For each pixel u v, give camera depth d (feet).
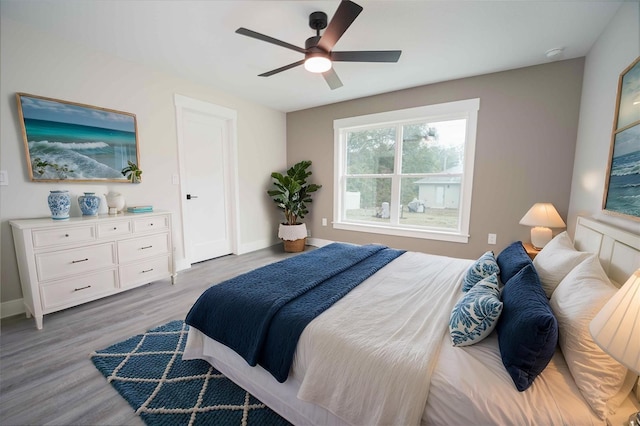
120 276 8.53
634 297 2.56
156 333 6.82
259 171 15.05
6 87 7.21
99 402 4.71
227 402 4.73
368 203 13.98
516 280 4.20
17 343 6.33
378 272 6.60
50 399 4.75
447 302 4.93
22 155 7.54
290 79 11.05
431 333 3.90
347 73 10.20
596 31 7.23
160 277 9.64
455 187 11.65
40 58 7.66
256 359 4.29
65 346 6.24
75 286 7.56
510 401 2.91
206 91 11.94
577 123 8.92
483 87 10.32
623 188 5.26
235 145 13.55
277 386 4.42
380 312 4.53
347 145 14.40
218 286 5.64
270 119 15.35
